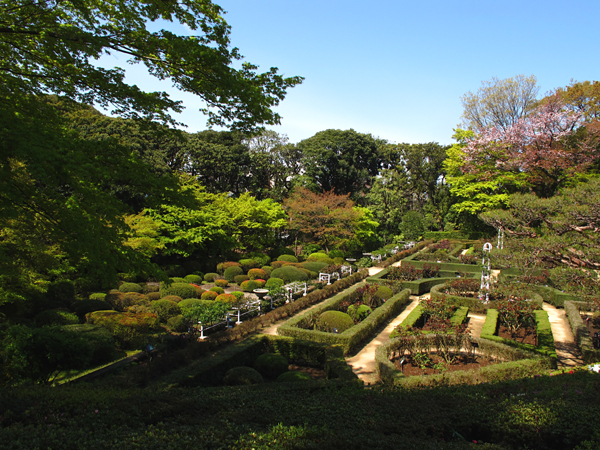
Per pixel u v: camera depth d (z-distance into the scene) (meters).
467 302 14.49
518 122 26.80
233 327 11.55
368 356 10.14
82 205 5.82
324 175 40.84
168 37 6.09
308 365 10.04
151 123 7.20
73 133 6.66
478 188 32.84
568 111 25.62
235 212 24.62
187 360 8.96
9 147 5.12
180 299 14.62
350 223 30.09
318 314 12.86
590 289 8.41
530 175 27.09
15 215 5.62
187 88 6.96
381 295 15.48
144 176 6.65
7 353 7.12
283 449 3.51
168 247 21.36
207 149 30.91
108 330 9.90
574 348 11.03
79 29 5.50
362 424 4.35
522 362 8.17
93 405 4.21
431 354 9.91
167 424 3.99
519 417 4.56
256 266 23.70
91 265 6.97
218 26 6.49
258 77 7.11
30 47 6.34
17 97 6.35
